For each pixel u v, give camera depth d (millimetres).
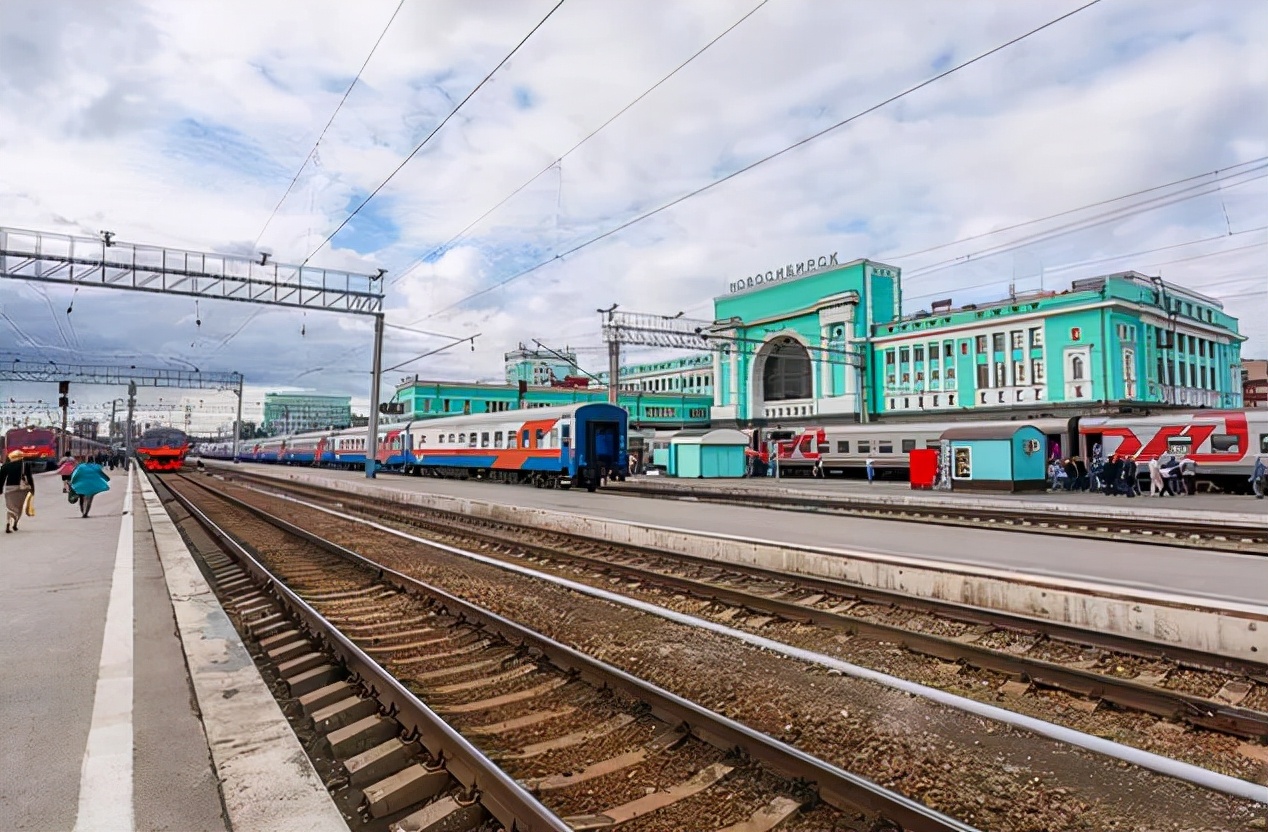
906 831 3557
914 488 29438
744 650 6977
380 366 33469
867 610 8797
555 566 12188
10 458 16016
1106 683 5684
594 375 50531
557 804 3955
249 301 28000
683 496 25906
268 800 3717
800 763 4047
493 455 32375
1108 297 39938
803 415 54812
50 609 8109
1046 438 30391
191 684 5641
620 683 5461
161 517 19109
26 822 3533
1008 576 8500
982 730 5008
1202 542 13281
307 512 22172
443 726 4379
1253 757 4688
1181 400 44531
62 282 23906
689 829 3693
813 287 54531
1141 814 3906
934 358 47625
